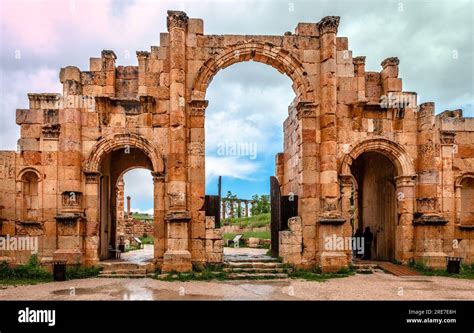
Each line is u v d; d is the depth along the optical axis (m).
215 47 22.45
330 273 20.95
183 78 21.72
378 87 24.03
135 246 40.94
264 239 36.81
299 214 22.67
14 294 15.59
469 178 25.47
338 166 22.77
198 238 21.38
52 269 20.70
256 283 18.33
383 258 26.50
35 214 23.06
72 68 21.84
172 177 21.14
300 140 22.78
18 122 22.56
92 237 21.59
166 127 22.08
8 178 22.72
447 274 20.98
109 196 26.64
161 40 22.44
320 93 22.67
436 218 22.20
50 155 22.00
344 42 23.34
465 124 25.44
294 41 22.88
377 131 23.22
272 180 25.78
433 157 22.77
